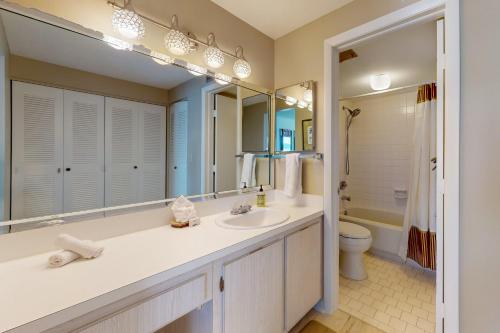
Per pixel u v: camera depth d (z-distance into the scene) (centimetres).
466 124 119
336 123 174
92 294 68
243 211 159
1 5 88
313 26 180
